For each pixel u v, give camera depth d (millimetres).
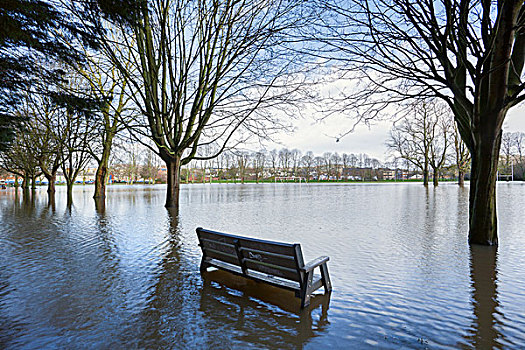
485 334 3018
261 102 13750
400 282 4535
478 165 7121
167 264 5555
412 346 2795
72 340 2912
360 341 2877
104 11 8367
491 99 6742
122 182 86812
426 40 7051
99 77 18625
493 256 6004
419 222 10375
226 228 9414
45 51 7906
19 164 29406
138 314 3459
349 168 101312
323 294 4066
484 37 6730
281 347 2779
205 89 14172
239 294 4059
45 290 4230
